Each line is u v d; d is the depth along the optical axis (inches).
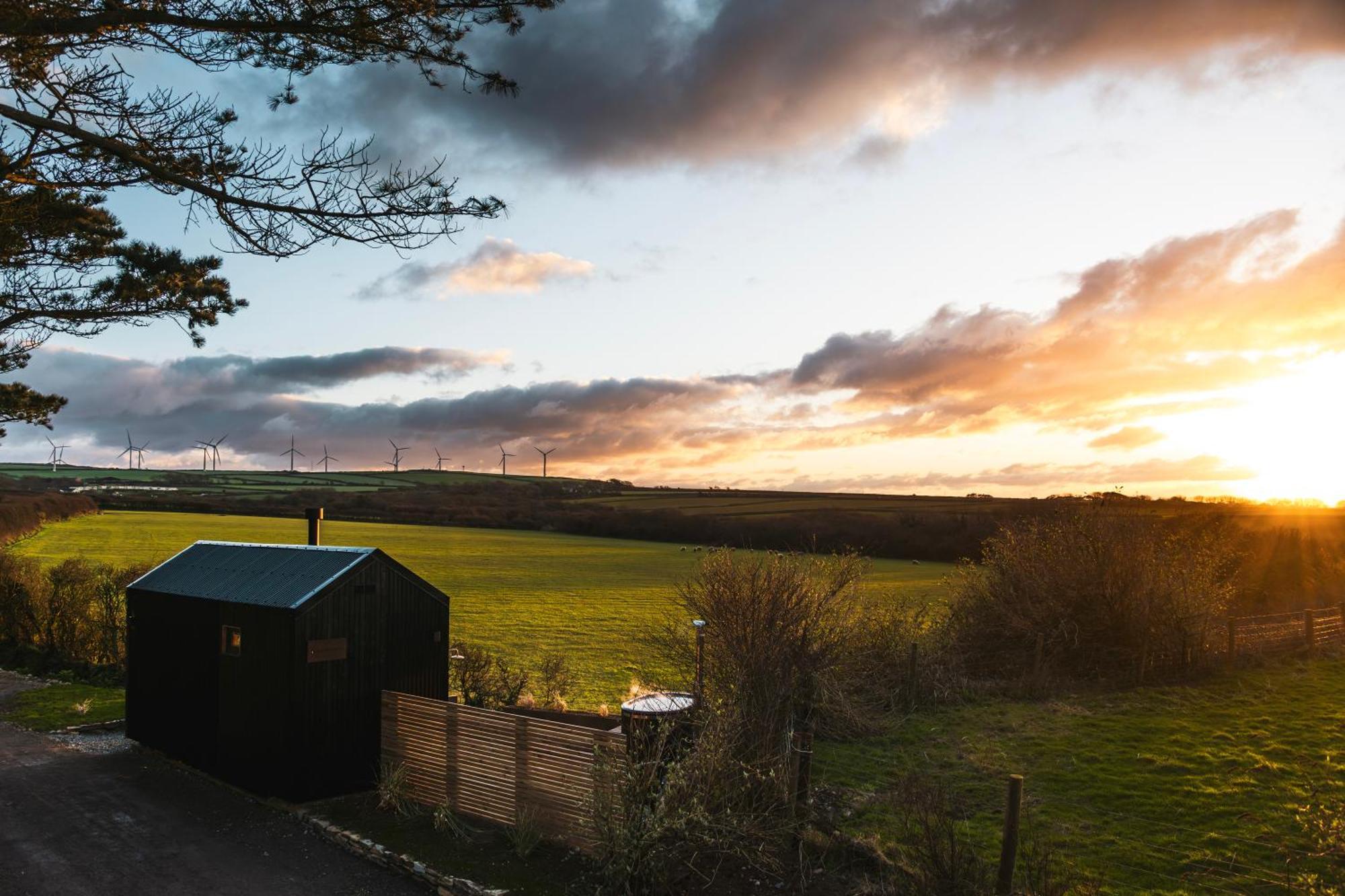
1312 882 368.5
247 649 500.7
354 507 4640.8
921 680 710.5
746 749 440.1
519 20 402.0
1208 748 579.2
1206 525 1137.4
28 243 512.7
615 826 360.2
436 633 540.4
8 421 722.8
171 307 580.1
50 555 2154.3
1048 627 810.2
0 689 776.3
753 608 517.7
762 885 369.1
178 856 410.0
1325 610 1014.4
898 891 347.3
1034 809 470.6
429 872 377.7
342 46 397.4
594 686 970.7
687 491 5462.6
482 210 418.0
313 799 474.0
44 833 436.8
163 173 406.0
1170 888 374.3
